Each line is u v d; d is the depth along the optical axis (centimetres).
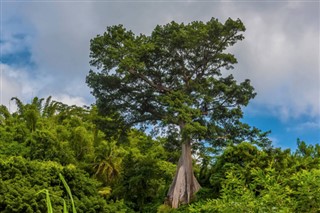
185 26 3681
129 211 3319
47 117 4716
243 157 2623
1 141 3528
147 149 4784
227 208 746
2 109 4625
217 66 3825
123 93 3847
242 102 3656
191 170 3481
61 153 3341
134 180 3516
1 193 1694
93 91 3847
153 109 3875
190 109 3394
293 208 695
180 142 3672
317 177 730
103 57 3722
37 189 1811
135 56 3647
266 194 726
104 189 3456
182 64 3750
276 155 2406
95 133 4528
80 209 1889
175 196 3397
